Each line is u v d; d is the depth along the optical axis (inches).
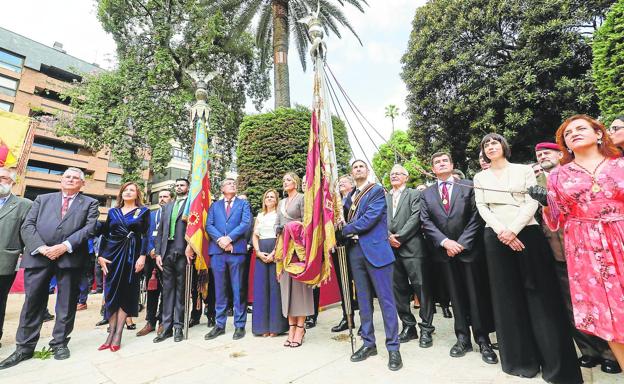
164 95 501.0
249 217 160.1
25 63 1041.5
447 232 118.9
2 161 215.2
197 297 173.2
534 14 393.7
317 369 102.8
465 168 525.3
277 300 147.4
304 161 263.3
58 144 1112.8
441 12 489.1
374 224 113.7
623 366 77.4
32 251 124.1
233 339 142.0
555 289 92.4
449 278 117.3
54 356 121.9
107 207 1169.4
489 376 92.7
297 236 130.8
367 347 112.5
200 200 159.0
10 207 134.3
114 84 465.7
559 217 89.4
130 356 122.2
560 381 84.4
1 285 133.4
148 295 162.2
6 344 146.6
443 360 107.2
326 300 203.8
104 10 467.5
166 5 494.9
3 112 221.5
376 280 109.9
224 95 564.7
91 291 295.7
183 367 108.8
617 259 74.6
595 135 82.1
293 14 509.0
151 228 177.5
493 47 430.9
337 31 528.4
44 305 127.3
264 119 271.7
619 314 72.9
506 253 99.3
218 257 151.6
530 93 387.2
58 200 133.2
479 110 438.0
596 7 359.9
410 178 637.9
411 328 134.7
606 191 77.5
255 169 263.4
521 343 93.2
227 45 518.0
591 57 373.1
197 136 175.0
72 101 509.0
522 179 103.8
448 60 477.1
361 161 126.4
